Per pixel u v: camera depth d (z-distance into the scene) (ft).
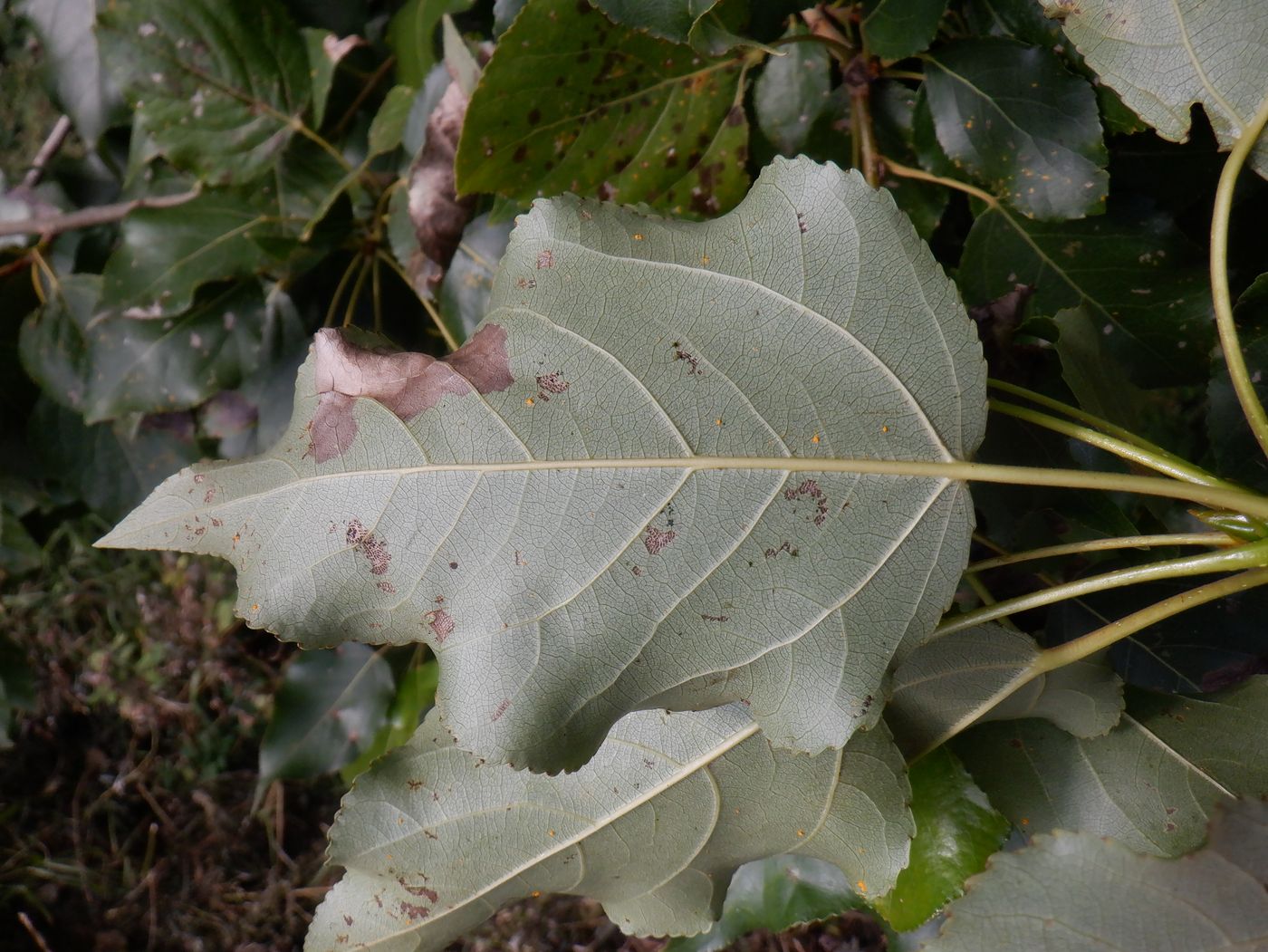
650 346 0.54
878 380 0.53
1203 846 0.51
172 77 0.88
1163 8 0.56
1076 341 0.64
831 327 0.54
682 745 0.60
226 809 1.88
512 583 0.53
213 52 0.88
